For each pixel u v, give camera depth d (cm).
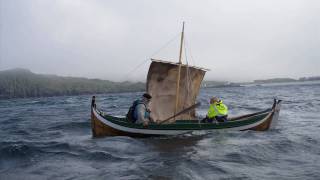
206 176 962
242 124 1717
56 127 2209
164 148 1356
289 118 2406
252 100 5247
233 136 1583
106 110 3788
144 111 1584
